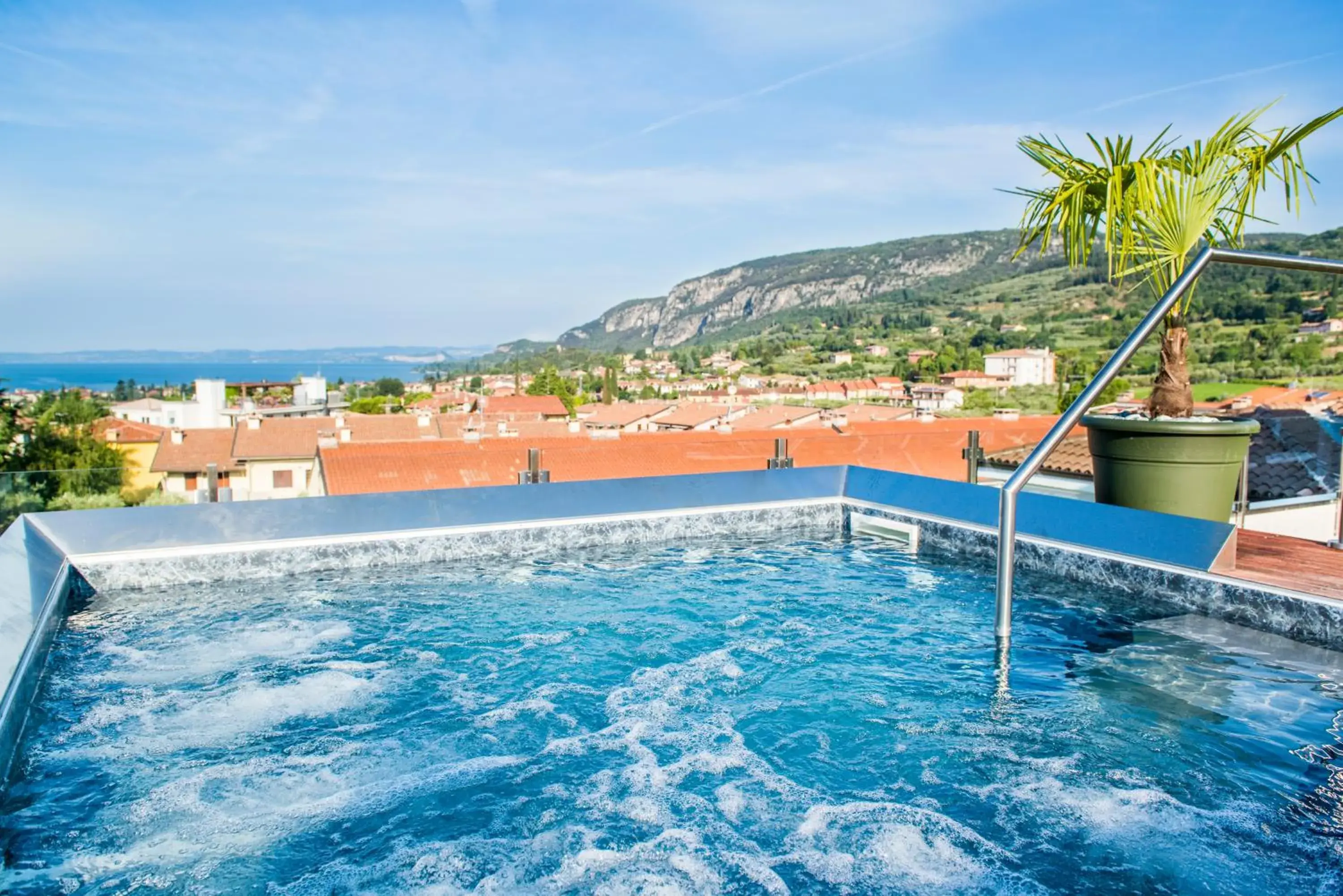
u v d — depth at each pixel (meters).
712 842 2.40
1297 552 4.38
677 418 60.28
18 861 2.31
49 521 4.86
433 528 5.60
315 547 5.30
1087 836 2.35
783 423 31.88
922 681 3.54
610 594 4.88
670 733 3.11
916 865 2.25
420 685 3.57
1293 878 2.13
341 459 9.68
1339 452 4.49
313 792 2.71
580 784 2.74
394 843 2.41
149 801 2.64
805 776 2.77
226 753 2.97
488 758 2.93
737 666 3.76
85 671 3.72
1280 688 3.31
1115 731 3.00
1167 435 4.56
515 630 4.27
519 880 2.23
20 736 2.98
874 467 7.24
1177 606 4.21
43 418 16.34
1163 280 4.86
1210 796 2.54
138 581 4.89
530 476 6.79
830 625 4.30
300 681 3.61
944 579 5.16
